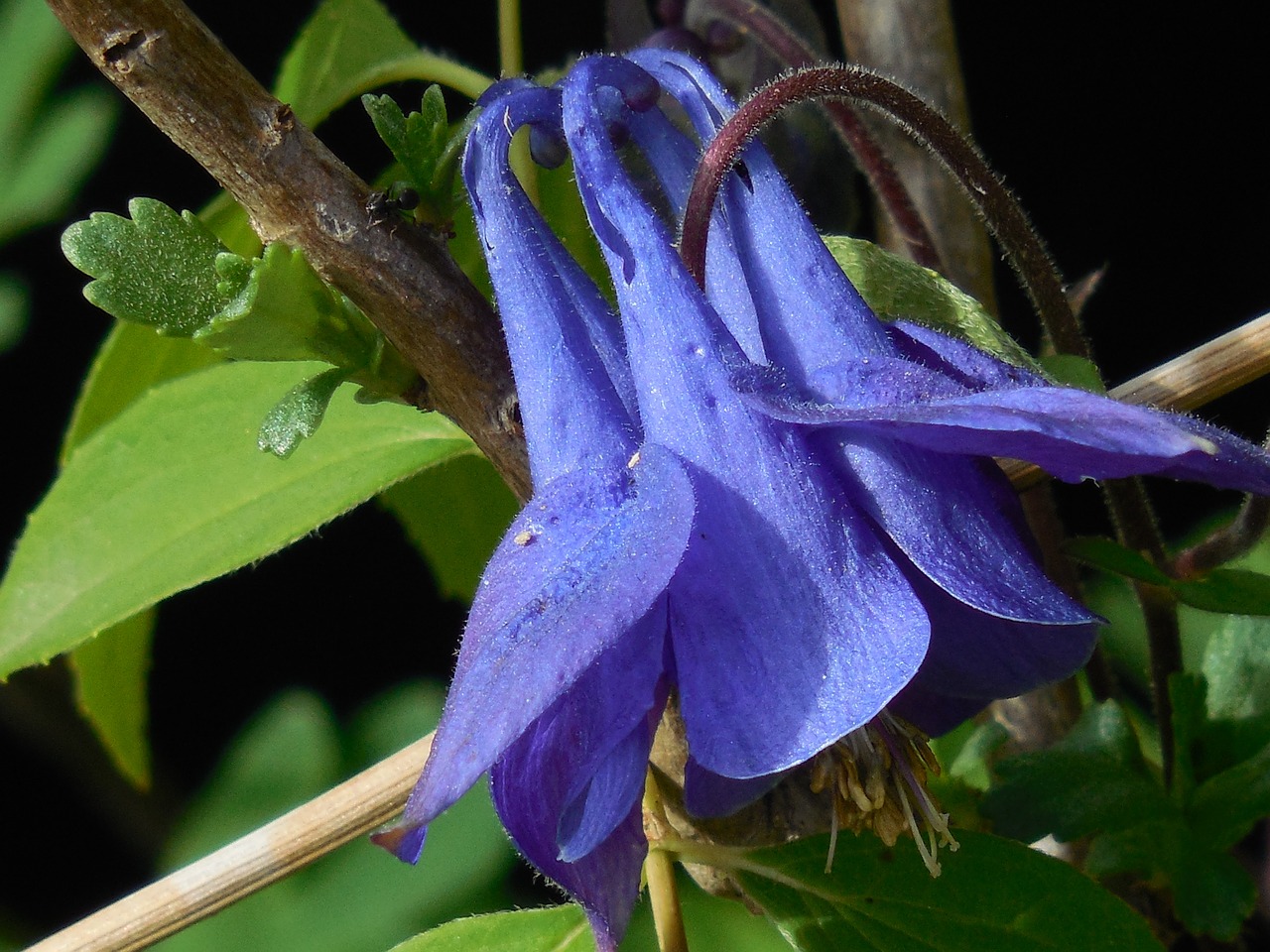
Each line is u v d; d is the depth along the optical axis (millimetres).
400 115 215
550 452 208
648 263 208
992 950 225
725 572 203
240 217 262
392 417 243
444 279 216
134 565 241
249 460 244
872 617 202
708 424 205
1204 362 235
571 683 196
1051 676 213
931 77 267
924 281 231
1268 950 285
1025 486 229
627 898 204
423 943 230
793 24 265
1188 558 240
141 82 210
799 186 260
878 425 204
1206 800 243
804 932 226
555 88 215
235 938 376
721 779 207
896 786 217
